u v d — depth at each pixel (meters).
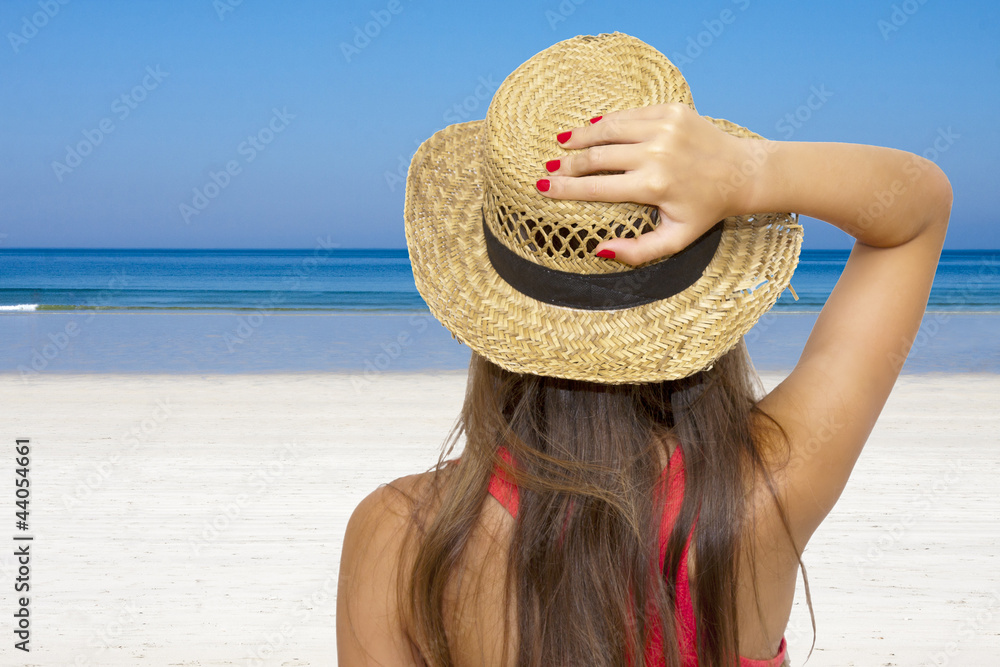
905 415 9.63
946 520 5.86
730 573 1.00
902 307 1.04
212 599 4.58
